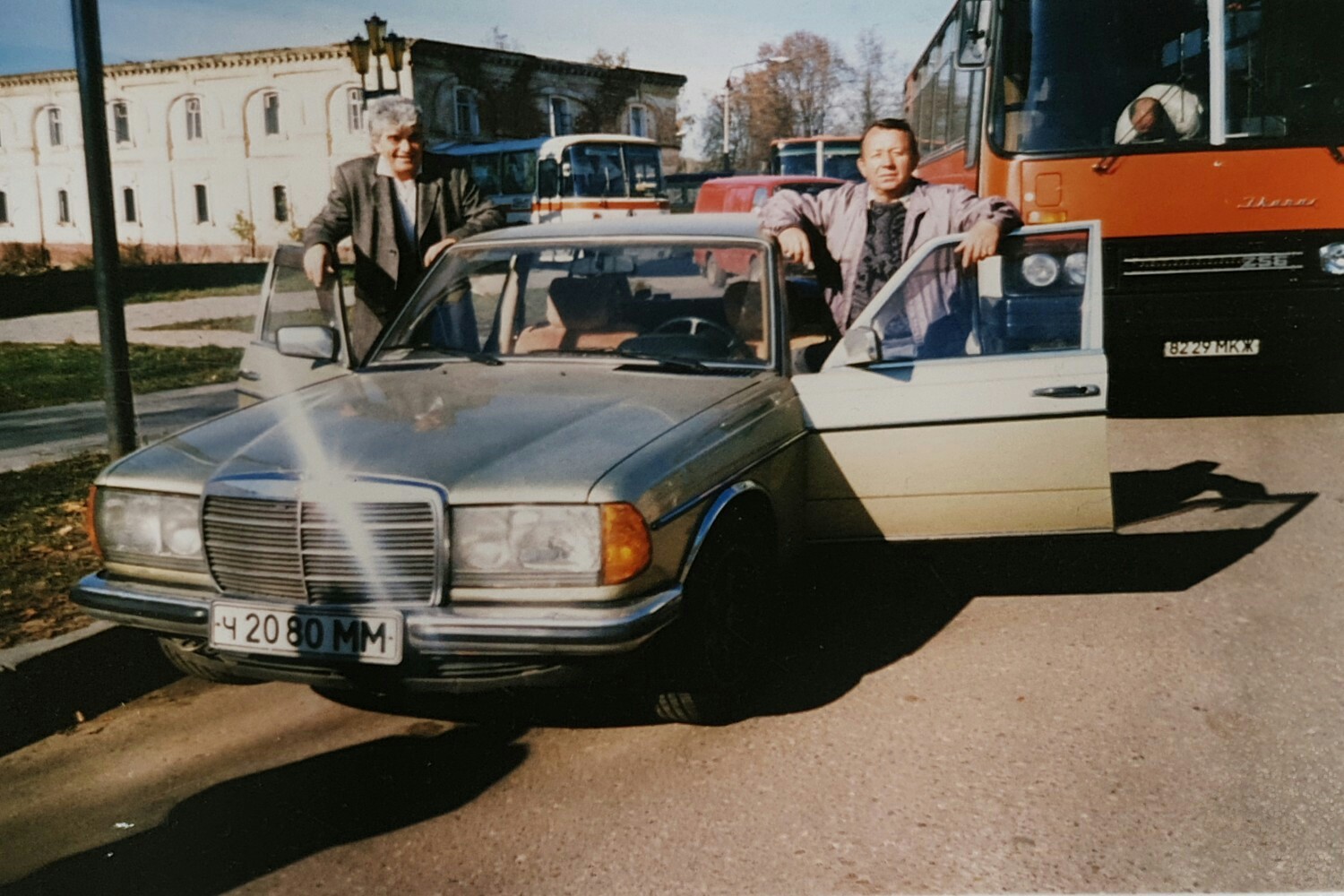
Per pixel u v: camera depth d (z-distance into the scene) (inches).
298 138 1841.8
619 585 139.8
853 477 184.5
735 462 161.0
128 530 153.9
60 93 2017.7
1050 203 339.0
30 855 136.9
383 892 126.8
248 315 779.4
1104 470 182.7
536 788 148.3
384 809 144.4
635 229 202.2
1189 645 186.7
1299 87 327.9
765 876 127.3
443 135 1820.9
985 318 192.9
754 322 189.3
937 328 194.4
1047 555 234.5
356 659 140.4
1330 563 221.9
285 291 245.1
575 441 150.9
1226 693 169.0
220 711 175.8
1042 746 154.7
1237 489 273.1
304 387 187.5
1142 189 333.4
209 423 171.0
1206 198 331.0
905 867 128.2
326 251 227.3
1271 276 330.3
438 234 243.1
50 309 849.5
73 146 2023.9
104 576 156.3
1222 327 334.0
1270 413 353.7
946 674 178.9
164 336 662.5
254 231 1847.9
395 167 237.8
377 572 141.7
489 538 140.0
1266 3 327.9
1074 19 339.6
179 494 150.6
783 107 1688.0
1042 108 341.4
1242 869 126.1
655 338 190.7
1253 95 329.4
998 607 207.5
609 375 181.6
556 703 172.7
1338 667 176.7
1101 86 338.0
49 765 160.7
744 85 1724.9
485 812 142.9
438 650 138.3
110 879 130.8
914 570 228.1
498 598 140.2
